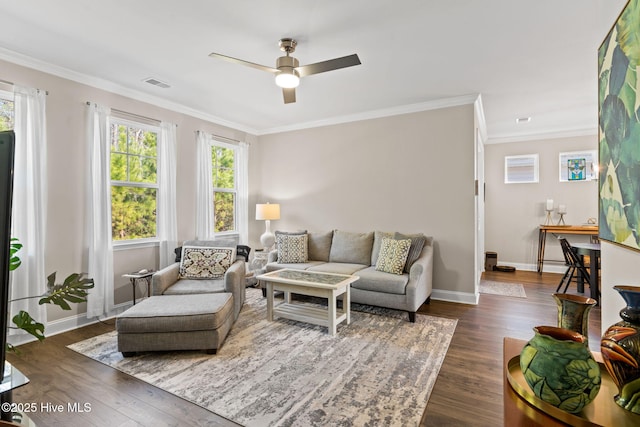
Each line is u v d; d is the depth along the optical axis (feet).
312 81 11.83
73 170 10.96
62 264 10.66
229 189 17.74
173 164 14.06
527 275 18.94
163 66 10.61
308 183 17.69
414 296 11.23
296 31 8.50
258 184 19.45
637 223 3.98
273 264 14.64
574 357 2.98
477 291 14.70
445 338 9.94
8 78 9.57
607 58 5.05
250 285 16.67
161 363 8.39
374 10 7.61
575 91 12.88
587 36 8.71
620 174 4.53
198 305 9.21
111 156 12.40
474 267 13.60
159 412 6.42
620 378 3.05
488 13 7.70
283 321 11.50
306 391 7.11
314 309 11.87
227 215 17.69
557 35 8.68
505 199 20.80
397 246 12.77
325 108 15.10
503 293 15.16
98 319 11.67
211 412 6.42
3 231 2.80
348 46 9.32
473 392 7.06
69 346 9.43
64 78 10.78
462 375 7.76
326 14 7.77
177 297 10.02
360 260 14.64
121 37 8.83
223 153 17.42
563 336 3.47
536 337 3.30
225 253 12.69
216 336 8.82
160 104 13.84
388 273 12.40
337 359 8.59
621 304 4.87
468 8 7.52
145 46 9.31
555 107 14.98
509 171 20.70
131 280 12.03
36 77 10.15
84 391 7.14
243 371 7.97
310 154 17.58
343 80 11.75
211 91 12.89
